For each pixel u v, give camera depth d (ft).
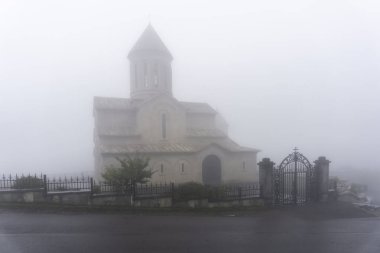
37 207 49.03
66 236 35.42
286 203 58.03
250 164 101.40
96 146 100.32
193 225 42.42
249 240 36.01
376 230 42.16
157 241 34.53
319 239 37.17
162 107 99.96
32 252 29.78
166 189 56.95
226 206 55.16
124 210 50.21
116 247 32.07
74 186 57.93
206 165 95.96
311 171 60.18
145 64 111.45
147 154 87.66
